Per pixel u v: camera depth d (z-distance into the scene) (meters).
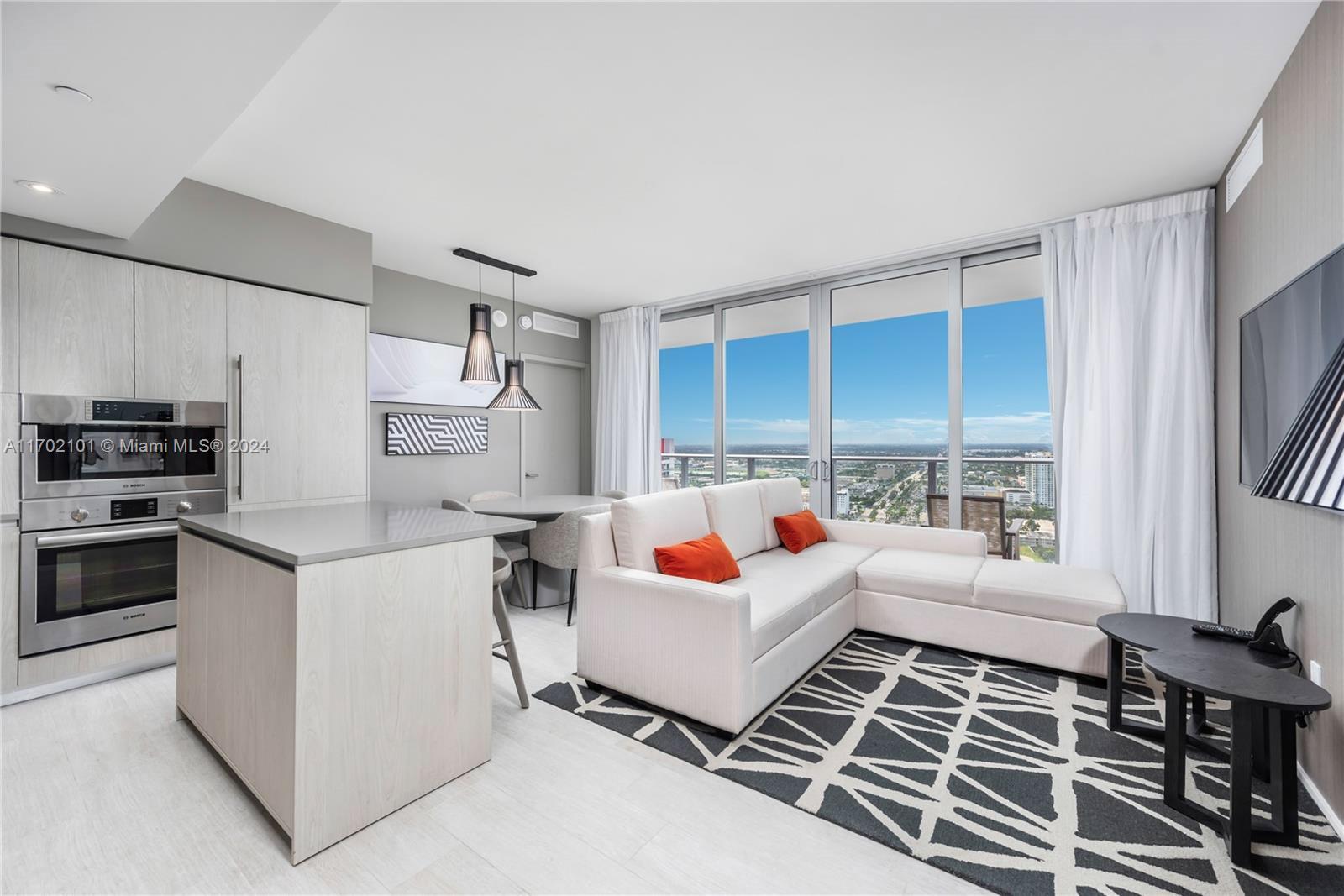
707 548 2.86
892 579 3.24
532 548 3.79
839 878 1.47
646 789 1.86
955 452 4.11
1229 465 2.80
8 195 2.29
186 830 1.65
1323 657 1.77
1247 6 1.76
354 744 1.64
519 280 4.93
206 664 2.07
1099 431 3.31
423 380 4.80
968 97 2.26
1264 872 1.48
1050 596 2.77
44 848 1.57
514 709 2.43
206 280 3.01
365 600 1.67
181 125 1.84
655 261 4.38
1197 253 3.06
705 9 1.77
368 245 3.69
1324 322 1.70
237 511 3.12
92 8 1.32
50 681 2.58
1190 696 2.37
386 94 2.21
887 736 2.20
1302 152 1.91
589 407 6.45
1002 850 1.57
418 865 1.52
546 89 2.19
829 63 2.04
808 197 3.21
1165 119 2.41
